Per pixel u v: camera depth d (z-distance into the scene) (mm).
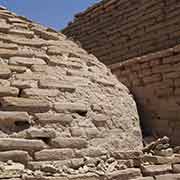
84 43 20234
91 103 7375
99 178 5773
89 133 6848
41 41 8180
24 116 6121
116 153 6715
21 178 5254
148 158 6668
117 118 7910
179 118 10797
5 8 8859
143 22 16391
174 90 11094
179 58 11008
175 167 6715
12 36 7875
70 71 7723
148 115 11844
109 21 18500
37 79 6969
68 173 5801
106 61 18516
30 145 5883
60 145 6258
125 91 9281
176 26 14727
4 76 6672
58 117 6500
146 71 12102
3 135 5816
